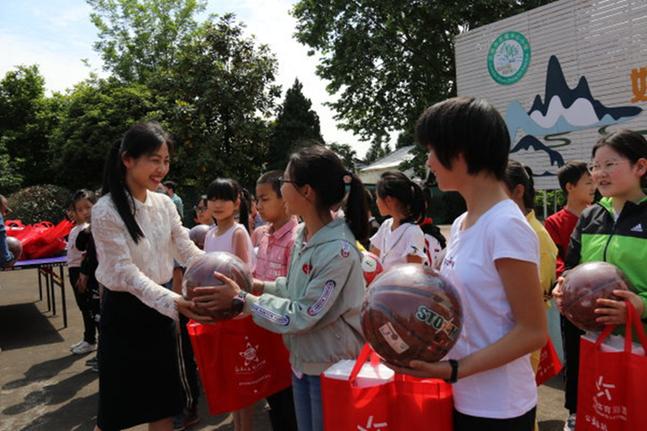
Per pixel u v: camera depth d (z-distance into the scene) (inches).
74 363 206.1
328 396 63.5
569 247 116.0
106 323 99.1
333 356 81.7
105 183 101.5
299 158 84.8
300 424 89.1
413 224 144.8
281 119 820.6
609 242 100.7
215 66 721.0
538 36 293.3
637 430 71.7
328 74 654.5
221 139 737.6
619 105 257.9
